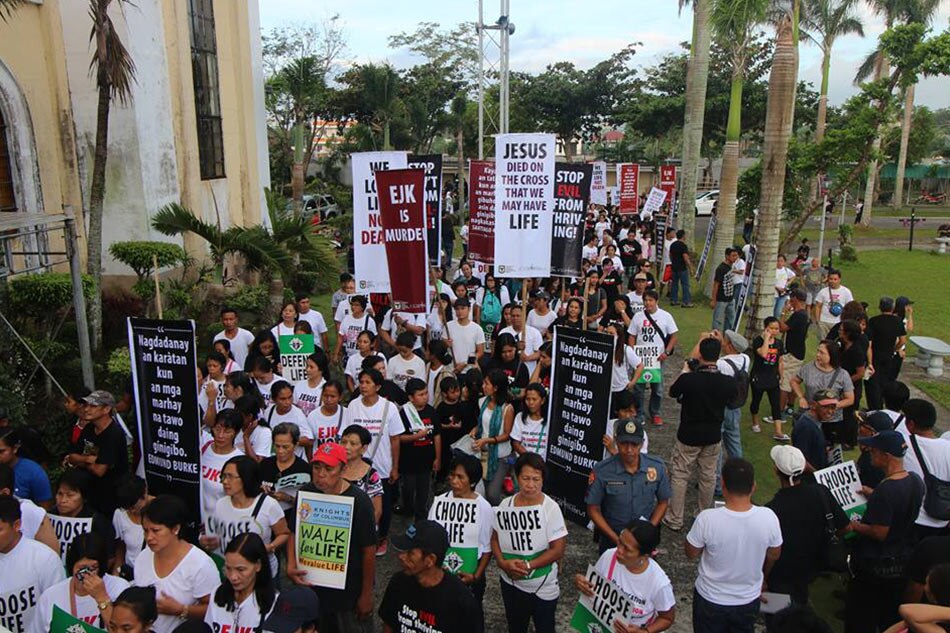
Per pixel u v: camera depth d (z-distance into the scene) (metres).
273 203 15.39
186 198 16.20
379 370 8.00
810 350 15.46
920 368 14.59
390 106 36.31
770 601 5.27
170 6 15.50
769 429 10.82
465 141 49.97
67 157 13.12
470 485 5.31
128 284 14.34
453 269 22.62
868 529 5.40
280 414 7.22
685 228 24.41
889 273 25.78
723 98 42.50
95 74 13.82
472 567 5.29
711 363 7.48
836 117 43.00
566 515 6.86
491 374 7.30
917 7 35.38
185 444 6.45
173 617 4.69
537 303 11.56
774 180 13.88
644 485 5.93
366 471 6.19
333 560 5.00
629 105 49.16
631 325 10.39
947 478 5.88
